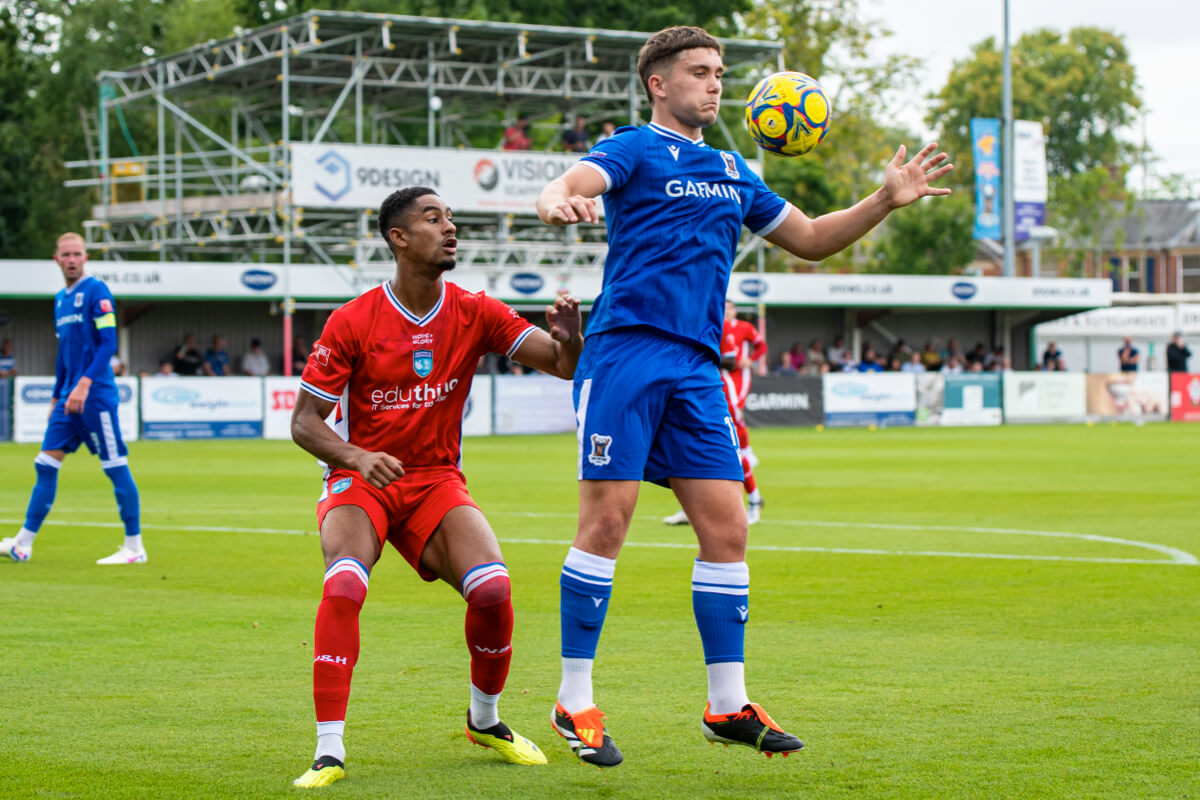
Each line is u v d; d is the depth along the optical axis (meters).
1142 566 10.17
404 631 7.57
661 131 5.20
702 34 5.21
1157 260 92.25
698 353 5.16
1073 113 99.12
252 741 5.23
